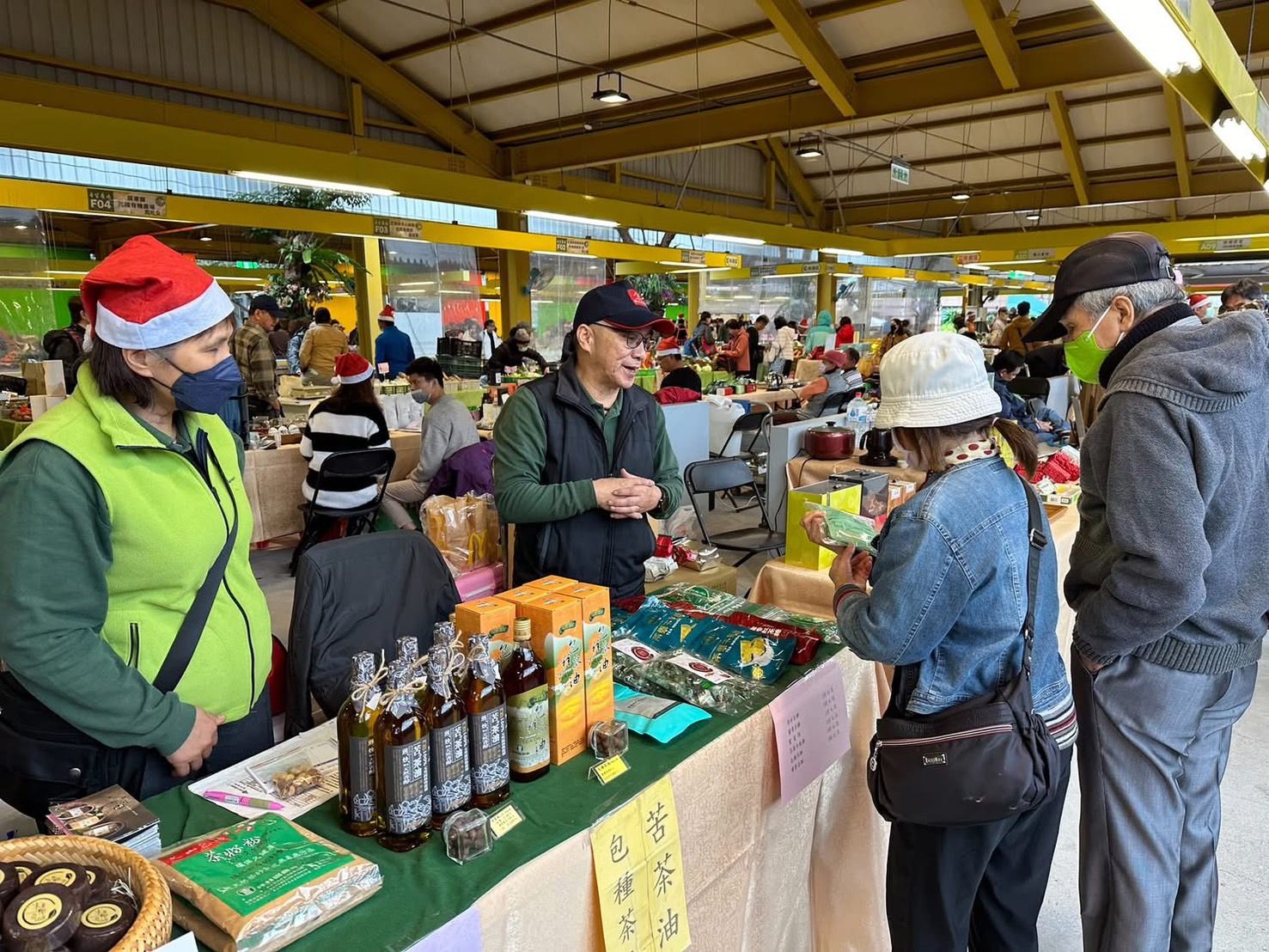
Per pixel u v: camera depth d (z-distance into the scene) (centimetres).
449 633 107
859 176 1504
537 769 118
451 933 88
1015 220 1805
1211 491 132
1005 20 679
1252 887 210
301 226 741
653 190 1323
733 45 807
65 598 110
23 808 125
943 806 118
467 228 884
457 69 941
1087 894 165
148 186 1016
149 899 74
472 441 466
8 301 985
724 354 1223
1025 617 122
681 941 122
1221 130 497
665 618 169
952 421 119
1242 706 155
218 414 137
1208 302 264
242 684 136
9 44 708
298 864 91
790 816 158
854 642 124
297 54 905
